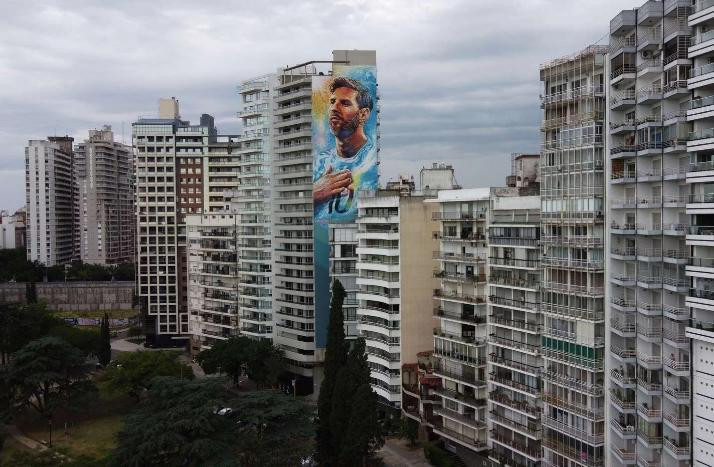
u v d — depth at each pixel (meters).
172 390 98.88
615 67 78.62
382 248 121.69
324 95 143.88
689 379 68.38
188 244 188.88
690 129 69.19
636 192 75.88
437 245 119.62
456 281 107.81
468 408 105.12
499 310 100.62
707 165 65.19
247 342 152.00
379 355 121.75
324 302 147.00
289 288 153.50
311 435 94.25
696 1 66.38
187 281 199.50
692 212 65.81
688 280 69.12
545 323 90.00
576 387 84.56
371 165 145.50
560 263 86.69
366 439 93.94
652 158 74.31
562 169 86.44
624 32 78.19
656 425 73.75
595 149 81.56
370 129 145.25
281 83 157.38
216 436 92.00
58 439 126.88
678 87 68.62
